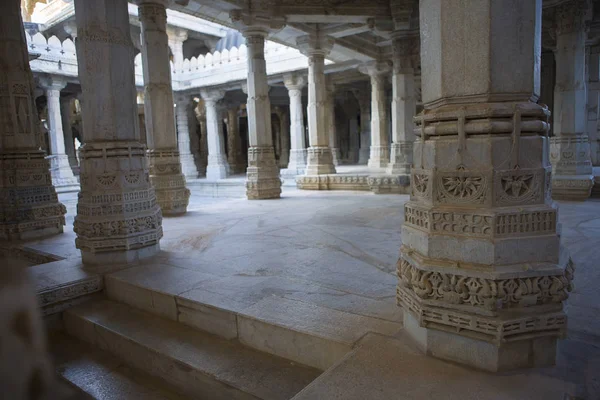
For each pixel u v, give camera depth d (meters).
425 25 2.53
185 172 21.00
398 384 2.15
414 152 2.67
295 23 11.73
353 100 24.81
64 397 0.88
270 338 2.99
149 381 3.20
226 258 4.85
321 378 2.24
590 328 2.76
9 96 6.45
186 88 20.00
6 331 0.79
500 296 2.15
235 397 2.63
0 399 0.76
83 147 4.61
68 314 4.03
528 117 2.26
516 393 2.04
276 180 11.01
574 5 8.46
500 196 2.22
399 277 2.73
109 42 4.45
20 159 6.55
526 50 2.25
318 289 3.66
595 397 2.00
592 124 12.24
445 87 2.36
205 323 3.43
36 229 6.62
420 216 2.51
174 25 19.95
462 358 2.32
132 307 4.05
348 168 18.23
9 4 6.41
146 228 4.86
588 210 7.31
